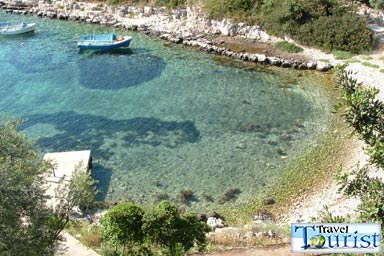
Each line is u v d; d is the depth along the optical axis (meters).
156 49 64.00
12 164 19.27
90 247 27.23
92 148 41.12
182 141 42.16
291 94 51.06
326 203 33.53
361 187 13.34
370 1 68.62
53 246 20.47
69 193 21.47
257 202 34.38
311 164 38.41
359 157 38.44
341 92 13.59
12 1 82.69
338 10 64.38
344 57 58.47
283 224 31.39
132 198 34.84
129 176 37.34
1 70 57.12
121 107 48.28
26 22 75.50
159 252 24.23
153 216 23.75
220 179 36.94
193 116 46.47
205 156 39.88
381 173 34.38
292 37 63.59
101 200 34.66
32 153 21.23
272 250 26.97
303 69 57.38
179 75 56.00
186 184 36.41
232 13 68.44
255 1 68.69
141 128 44.28
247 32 66.69
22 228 18.59
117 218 24.12
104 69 57.62
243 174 37.50
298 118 45.81
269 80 54.62
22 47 64.69
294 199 34.50
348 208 32.41
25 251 18.00
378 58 57.72
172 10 73.69
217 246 27.84
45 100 49.88
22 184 18.52
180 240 23.88
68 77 55.31
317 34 61.78
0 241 17.56
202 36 67.12
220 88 52.69
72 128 44.41
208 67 58.34
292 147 40.91
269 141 41.91
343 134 42.38
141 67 58.16
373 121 12.72
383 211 12.63
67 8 79.31
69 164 37.12
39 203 19.72
